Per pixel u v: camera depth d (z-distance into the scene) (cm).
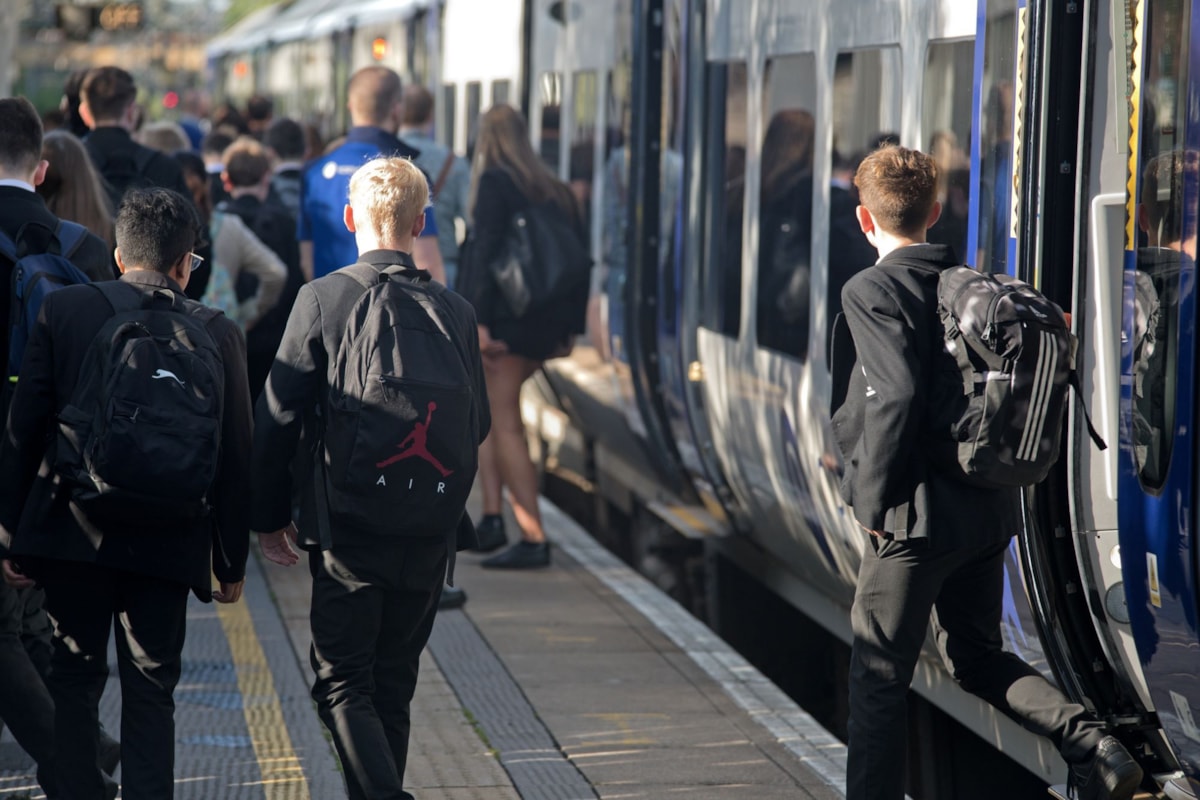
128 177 1566
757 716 1407
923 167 1018
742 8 1645
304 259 1794
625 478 2364
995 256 1080
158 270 1005
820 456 1437
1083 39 1000
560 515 2295
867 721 1024
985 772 1427
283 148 2236
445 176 2075
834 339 1019
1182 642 928
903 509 989
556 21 2453
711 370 1758
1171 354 918
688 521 2017
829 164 1398
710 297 1759
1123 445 970
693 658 1589
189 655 1556
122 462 924
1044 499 1048
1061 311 943
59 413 960
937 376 970
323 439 979
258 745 1300
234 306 1791
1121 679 1059
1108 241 1009
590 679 1516
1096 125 1007
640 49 1947
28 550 962
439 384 962
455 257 2106
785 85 1517
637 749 1319
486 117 1861
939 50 1175
